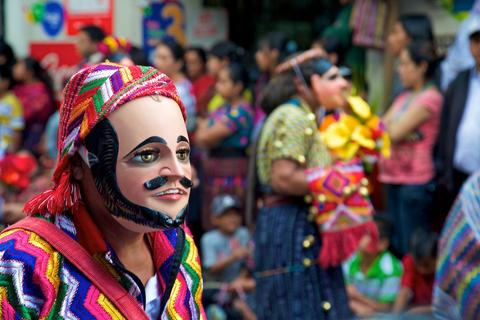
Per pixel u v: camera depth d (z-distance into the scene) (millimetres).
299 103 3953
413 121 5496
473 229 2686
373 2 6883
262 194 4109
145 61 4480
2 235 1817
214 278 5613
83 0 7711
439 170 5504
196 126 6711
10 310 1741
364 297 4883
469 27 5992
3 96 7438
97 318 1780
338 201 3816
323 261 3854
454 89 5410
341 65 6238
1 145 6812
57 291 1781
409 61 5574
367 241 4672
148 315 1917
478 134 5293
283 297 3908
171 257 1938
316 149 3875
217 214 5734
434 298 2871
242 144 6281
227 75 6262
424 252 4656
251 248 4176
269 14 8109
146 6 7512
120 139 1761
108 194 1778
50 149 6012
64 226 1845
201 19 7727
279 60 6234
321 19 8148
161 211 1772
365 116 3920
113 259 1825
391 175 5648
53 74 7914
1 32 8273
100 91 1775
